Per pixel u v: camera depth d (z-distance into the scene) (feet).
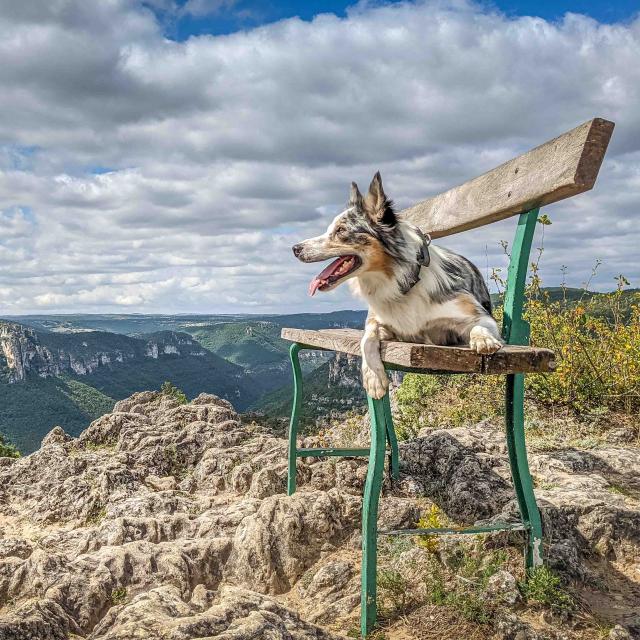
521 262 3.97
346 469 5.91
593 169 3.40
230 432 7.73
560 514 4.52
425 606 3.81
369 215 4.32
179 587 4.33
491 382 8.22
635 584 4.11
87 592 4.16
